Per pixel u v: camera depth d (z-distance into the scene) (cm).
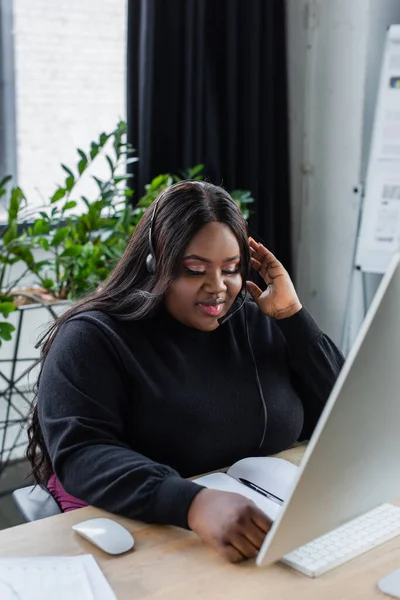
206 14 317
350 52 326
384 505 127
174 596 102
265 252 162
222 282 142
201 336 151
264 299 161
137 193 315
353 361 91
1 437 288
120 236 253
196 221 140
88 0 320
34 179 325
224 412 146
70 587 102
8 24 306
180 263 140
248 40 324
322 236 351
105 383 139
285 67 337
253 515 111
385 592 104
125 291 149
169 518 117
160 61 307
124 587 104
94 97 330
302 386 164
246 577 107
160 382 143
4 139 315
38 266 247
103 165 334
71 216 260
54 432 135
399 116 306
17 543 116
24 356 285
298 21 342
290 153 354
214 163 326
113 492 123
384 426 102
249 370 154
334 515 104
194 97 314
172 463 144
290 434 155
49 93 321
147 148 309
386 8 322
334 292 348
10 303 227
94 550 114
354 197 333
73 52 321
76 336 142
